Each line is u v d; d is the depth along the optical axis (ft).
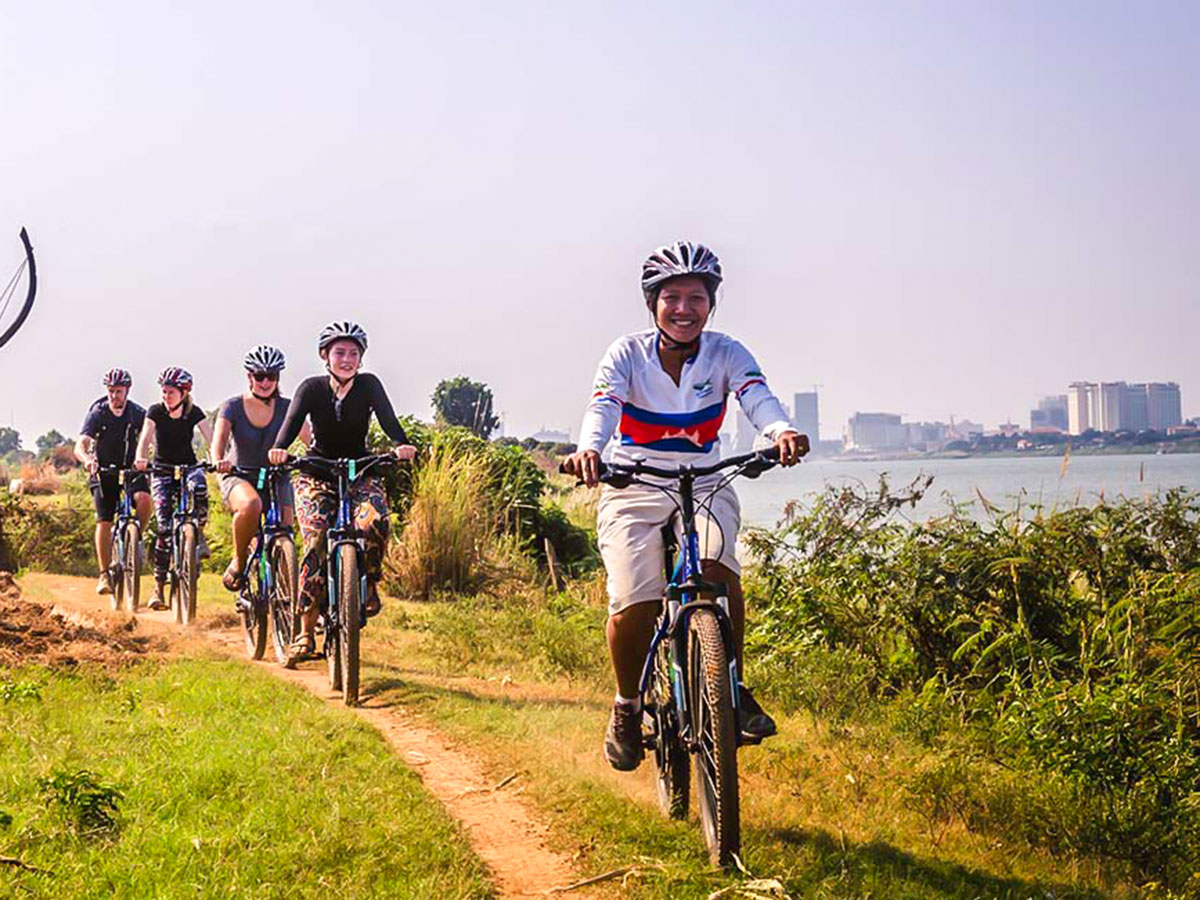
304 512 28.19
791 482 154.81
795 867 15.90
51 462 129.08
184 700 24.41
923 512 34.91
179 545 37.73
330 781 18.86
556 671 30.37
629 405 17.33
